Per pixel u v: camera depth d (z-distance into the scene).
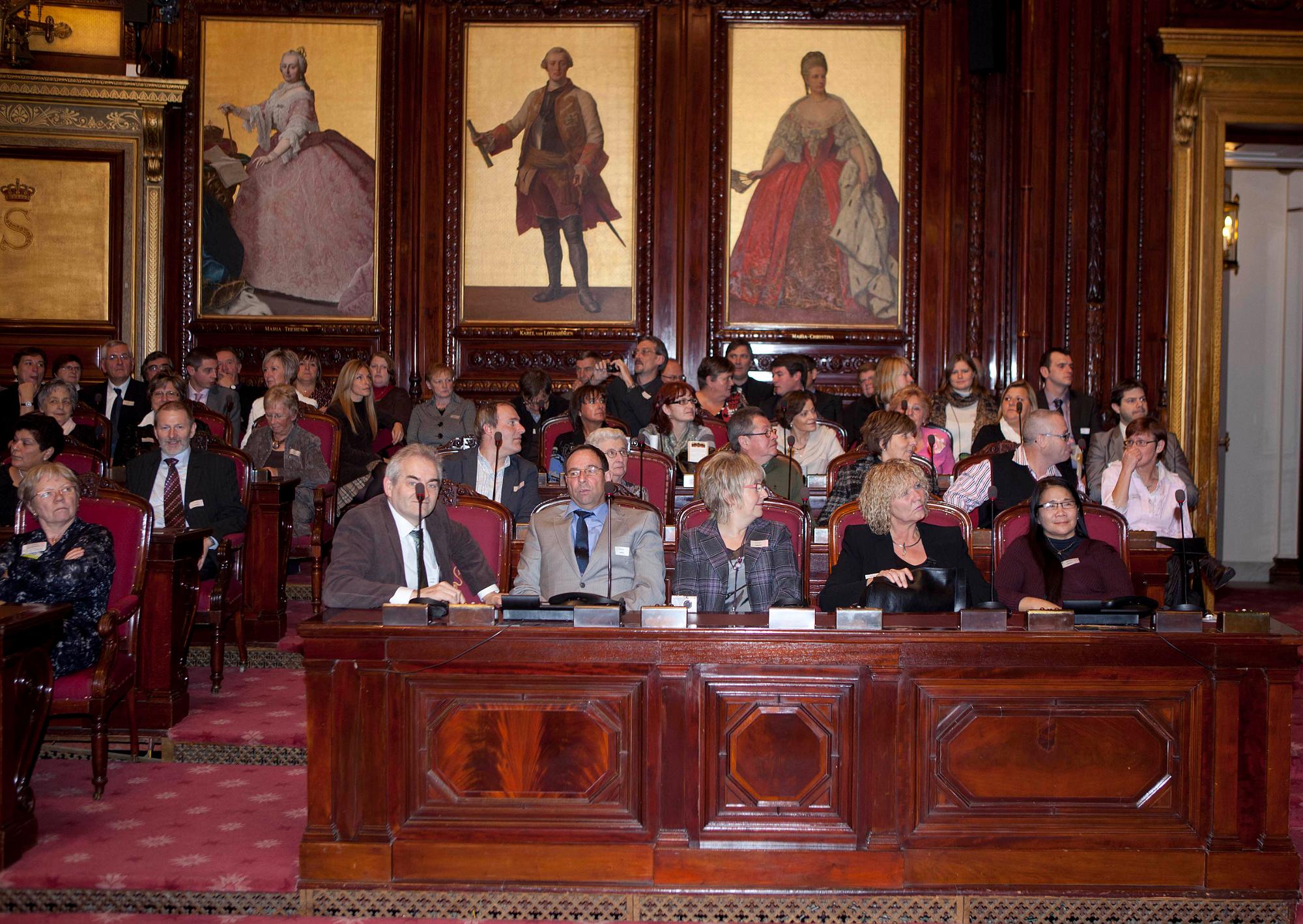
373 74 9.43
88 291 9.12
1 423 7.71
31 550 4.33
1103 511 4.71
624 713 3.31
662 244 9.45
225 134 9.41
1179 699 3.31
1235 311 10.03
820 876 3.29
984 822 3.31
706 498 4.09
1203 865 3.29
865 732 3.30
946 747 3.30
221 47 9.41
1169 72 8.69
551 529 4.24
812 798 3.31
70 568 4.28
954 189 9.36
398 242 9.46
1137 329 8.69
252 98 9.41
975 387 7.44
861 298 9.43
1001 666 3.29
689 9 9.39
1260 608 8.22
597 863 3.30
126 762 4.58
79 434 6.82
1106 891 3.28
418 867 3.32
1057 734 3.31
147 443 6.87
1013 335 9.11
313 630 3.28
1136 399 6.59
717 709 3.31
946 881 3.29
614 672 3.31
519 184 9.45
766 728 3.30
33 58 9.13
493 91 9.45
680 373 7.99
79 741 4.62
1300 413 9.96
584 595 3.43
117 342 8.18
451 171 9.42
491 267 9.48
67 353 9.06
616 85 9.42
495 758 3.32
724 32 9.38
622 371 7.67
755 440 5.41
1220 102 8.62
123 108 9.11
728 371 7.37
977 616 3.28
